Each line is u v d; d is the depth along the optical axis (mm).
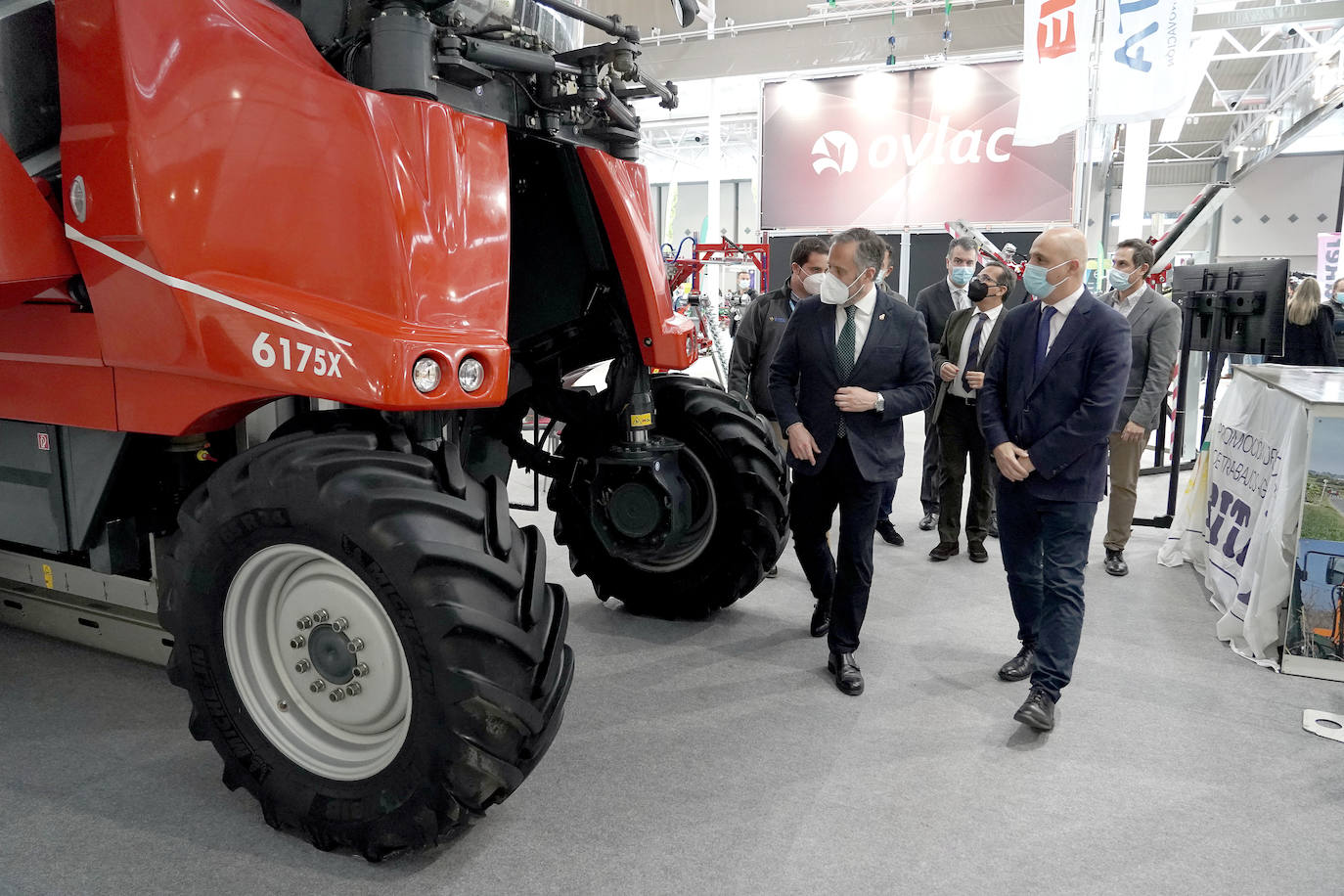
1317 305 5785
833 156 10719
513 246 2678
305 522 1605
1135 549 4301
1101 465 2471
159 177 1622
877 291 2592
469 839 1851
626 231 2406
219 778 2055
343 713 1803
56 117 1803
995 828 1934
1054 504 2480
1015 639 3076
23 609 2705
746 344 3842
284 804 1795
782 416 2633
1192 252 20797
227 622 1804
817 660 2852
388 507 1565
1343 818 1997
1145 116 6062
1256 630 2906
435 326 1581
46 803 1937
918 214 10617
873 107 10469
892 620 3256
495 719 1597
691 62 10914
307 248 1595
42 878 1683
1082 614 2436
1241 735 2396
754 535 2965
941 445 3967
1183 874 1784
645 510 2785
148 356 1723
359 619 1742
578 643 2975
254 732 1832
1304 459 2814
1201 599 3553
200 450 2379
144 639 2473
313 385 1564
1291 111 13289
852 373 2527
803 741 2311
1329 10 8258
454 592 1562
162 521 2379
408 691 1703
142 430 1842
